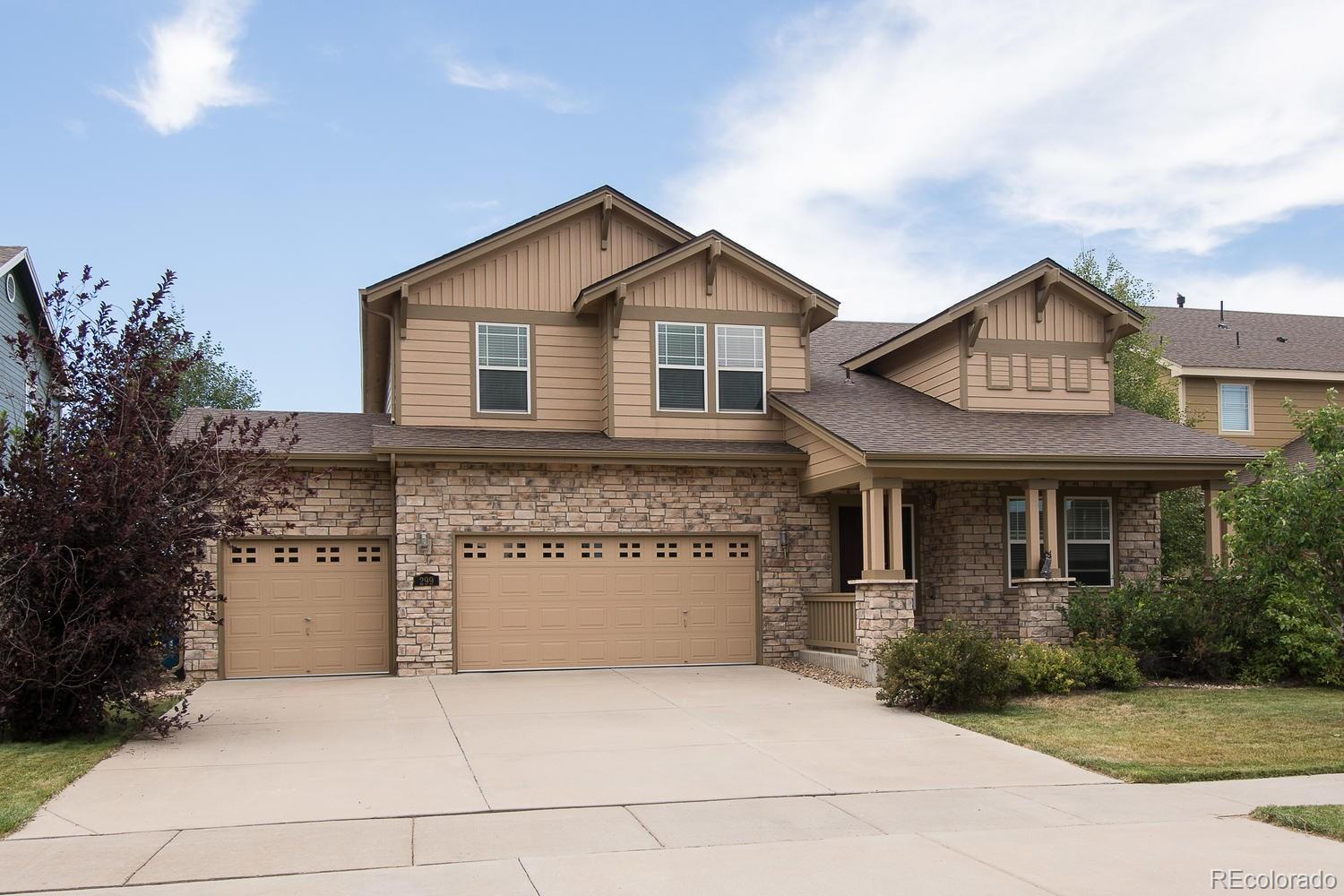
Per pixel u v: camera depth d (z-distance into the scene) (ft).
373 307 59.52
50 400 37.42
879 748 35.86
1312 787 30.32
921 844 24.57
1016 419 59.98
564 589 56.80
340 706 44.42
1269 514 38.17
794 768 32.81
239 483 40.06
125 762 33.14
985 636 45.03
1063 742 36.40
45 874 21.98
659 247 63.36
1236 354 85.46
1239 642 50.44
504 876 22.00
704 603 58.39
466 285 59.93
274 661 54.75
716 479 58.80
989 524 59.82
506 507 56.08
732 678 52.75
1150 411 76.13
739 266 61.87
